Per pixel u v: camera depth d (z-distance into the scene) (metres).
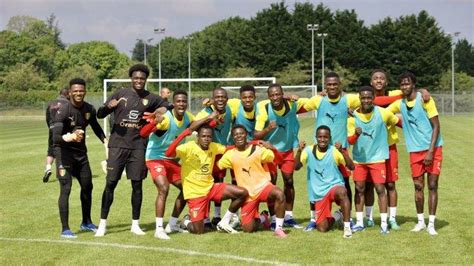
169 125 8.29
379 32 67.50
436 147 8.15
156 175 8.22
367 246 7.41
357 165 8.49
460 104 60.09
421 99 8.16
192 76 79.94
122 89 8.36
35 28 103.44
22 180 13.79
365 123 8.35
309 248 7.32
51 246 7.52
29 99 66.50
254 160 8.31
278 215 8.11
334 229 8.55
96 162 17.64
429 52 67.44
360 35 68.69
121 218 9.54
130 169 8.28
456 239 7.73
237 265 6.54
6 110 65.44
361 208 8.53
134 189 8.35
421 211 8.34
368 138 8.36
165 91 10.26
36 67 81.06
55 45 97.12
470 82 71.75
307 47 67.75
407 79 8.19
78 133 8.02
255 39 69.12
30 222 9.12
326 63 68.56
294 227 8.70
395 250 7.18
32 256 7.02
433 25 68.50
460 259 6.74
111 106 8.17
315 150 8.35
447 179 13.30
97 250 7.30
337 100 8.49
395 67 67.44
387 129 8.51
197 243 7.68
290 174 8.80
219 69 76.44
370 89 8.29
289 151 8.80
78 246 7.53
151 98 8.38
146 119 8.05
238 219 8.98
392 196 8.60
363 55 67.88
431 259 6.75
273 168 8.80
